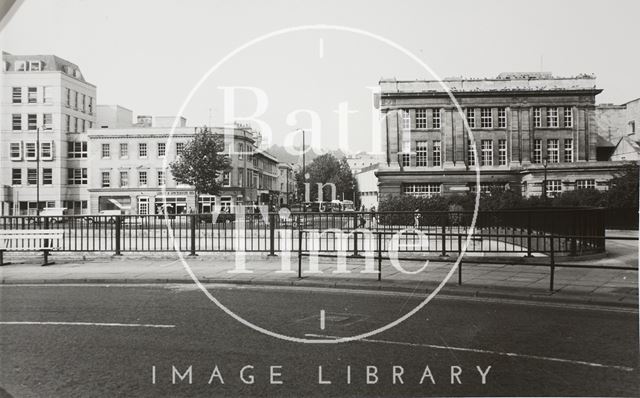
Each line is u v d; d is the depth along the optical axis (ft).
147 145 209.15
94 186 209.77
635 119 195.72
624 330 24.17
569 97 185.16
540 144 185.98
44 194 215.10
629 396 16.03
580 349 21.08
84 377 17.97
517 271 41.57
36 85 216.13
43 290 36.88
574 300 30.99
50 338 23.25
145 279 40.16
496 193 136.98
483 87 186.29
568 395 16.11
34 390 16.74
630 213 89.86
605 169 172.76
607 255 49.03
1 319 27.14
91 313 28.66
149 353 20.81
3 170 214.69
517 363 19.30
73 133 220.02
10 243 52.16
